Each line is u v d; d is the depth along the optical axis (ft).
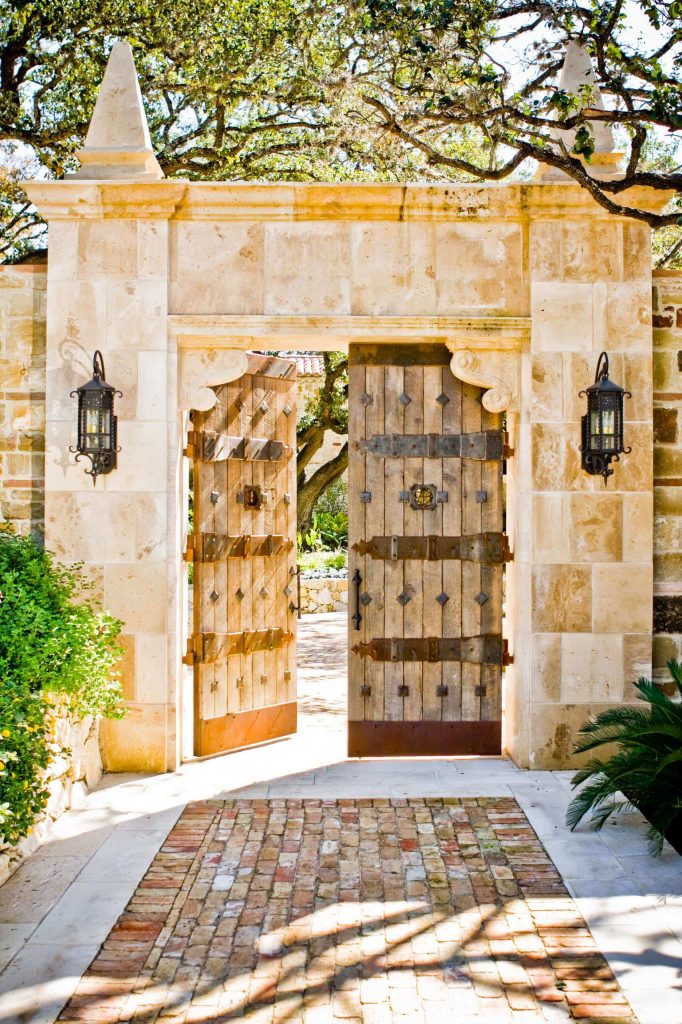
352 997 10.85
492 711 19.80
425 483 19.67
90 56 30.89
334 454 67.31
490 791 17.67
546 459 18.79
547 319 18.76
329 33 29.07
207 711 19.88
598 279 18.79
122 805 17.01
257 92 32.53
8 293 19.39
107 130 18.94
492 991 10.96
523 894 13.47
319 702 26.21
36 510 19.60
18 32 30.78
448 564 19.74
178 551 19.20
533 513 18.75
